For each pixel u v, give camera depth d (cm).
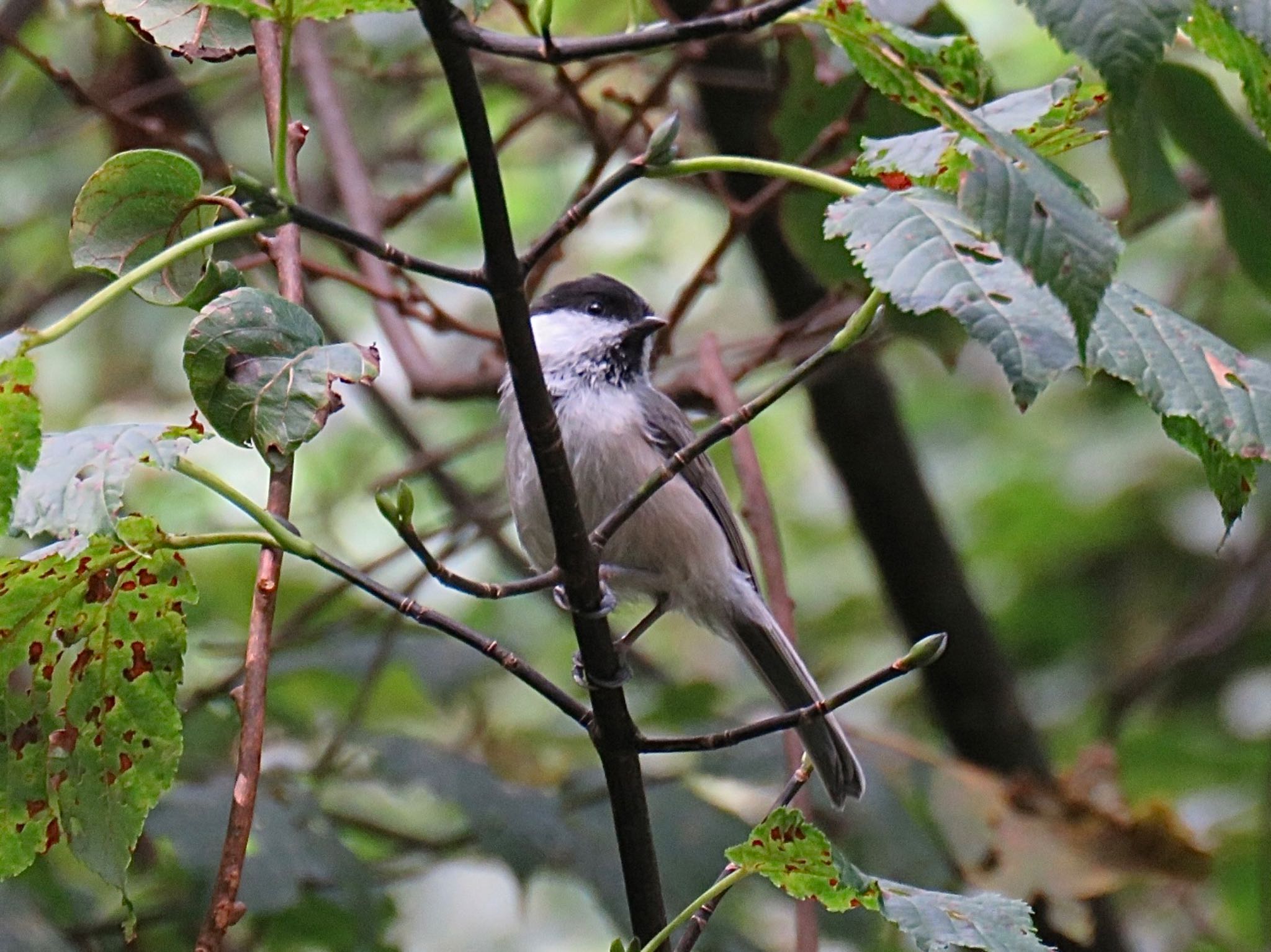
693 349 1069
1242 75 375
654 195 1272
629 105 789
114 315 1252
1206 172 680
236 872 405
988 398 1318
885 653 1227
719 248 804
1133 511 1191
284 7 324
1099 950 889
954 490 1262
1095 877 736
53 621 395
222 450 1172
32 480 340
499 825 728
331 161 891
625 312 794
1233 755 1042
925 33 665
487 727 957
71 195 1134
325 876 693
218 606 1034
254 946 794
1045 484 1209
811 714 401
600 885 722
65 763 407
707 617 795
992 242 330
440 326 812
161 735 408
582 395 761
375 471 1220
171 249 333
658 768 816
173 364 1262
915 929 367
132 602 395
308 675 926
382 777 748
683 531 755
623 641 764
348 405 1231
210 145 925
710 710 852
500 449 1272
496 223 355
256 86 1087
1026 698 1172
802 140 773
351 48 1039
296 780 772
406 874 817
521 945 1097
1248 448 340
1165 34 288
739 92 869
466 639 409
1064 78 383
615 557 767
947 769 786
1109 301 360
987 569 1225
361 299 1202
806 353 858
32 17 989
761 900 815
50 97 1141
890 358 1342
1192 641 1038
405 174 1162
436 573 383
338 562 394
